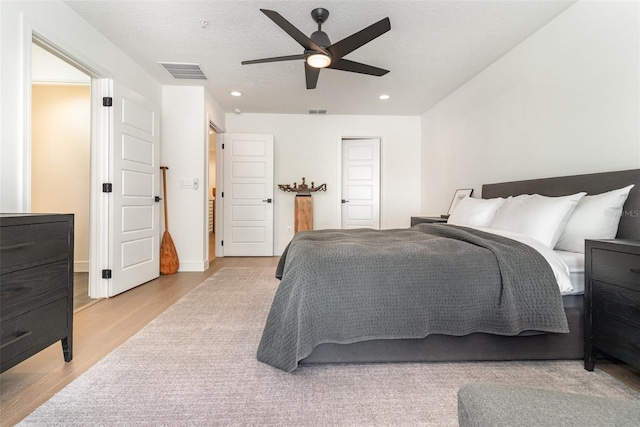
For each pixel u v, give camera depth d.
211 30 2.65
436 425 1.17
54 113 3.82
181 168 3.95
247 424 1.17
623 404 0.62
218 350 1.76
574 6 2.26
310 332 1.45
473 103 3.64
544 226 1.92
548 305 1.51
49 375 1.51
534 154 2.67
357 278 1.53
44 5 2.10
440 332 1.54
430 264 1.57
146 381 1.45
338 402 1.30
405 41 2.81
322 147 5.30
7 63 1.84
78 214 3.86
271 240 5.13
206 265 4.12
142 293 2.94
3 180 1.82
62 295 1.61
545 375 1.51
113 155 2.84
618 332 1.38
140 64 3.31
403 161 5.39
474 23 2.52
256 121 5.22
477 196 3.55
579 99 2.24
